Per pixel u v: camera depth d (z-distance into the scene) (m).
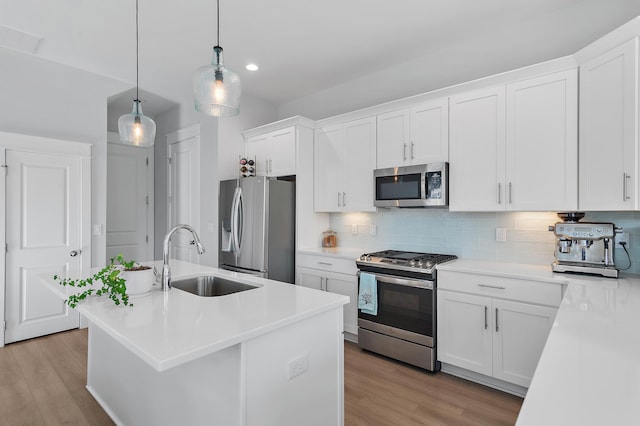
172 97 4.30
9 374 2.60
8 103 3.19
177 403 1.56
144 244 5.07
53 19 2.60
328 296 1.75
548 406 0.70
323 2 2.42
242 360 1.25
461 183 2.68
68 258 3.47
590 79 2.06
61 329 3.45
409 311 2.69
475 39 2.94
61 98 3.50
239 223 3.66
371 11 2.53
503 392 2.35
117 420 2.01
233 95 1.76
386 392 2.35
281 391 1.41
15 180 3.15
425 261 2.69
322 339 1.61
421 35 2.88
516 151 2.41
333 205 3.60
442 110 2.79
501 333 2.28
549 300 2.10
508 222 2.76
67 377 2.56
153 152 5.15
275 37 2.90
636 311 1.42
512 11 2.54
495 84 2.51
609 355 0.97
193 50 3.12
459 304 2.47
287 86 3.99
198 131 4.28
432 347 2.57
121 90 3.90
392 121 3.10
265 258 3.45
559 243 2.31
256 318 1.39
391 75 3.49
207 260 4.12
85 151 3.58
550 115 2.27
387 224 3.51
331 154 3.62
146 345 1.11
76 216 3.52
